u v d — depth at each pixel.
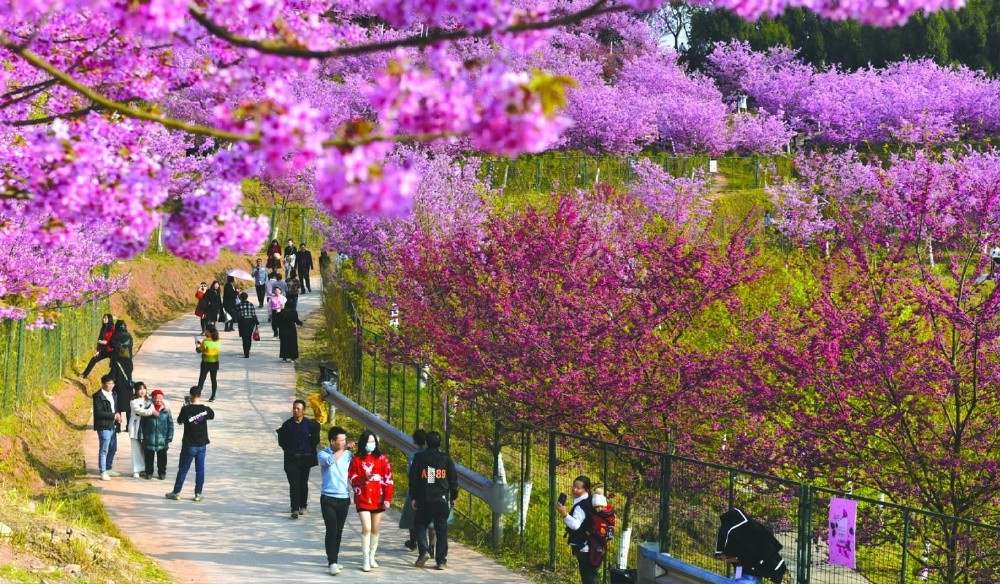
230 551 16.20
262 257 56.25
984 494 14.91
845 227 17.45
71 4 5.60
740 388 17.67
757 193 63.66
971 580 14.34
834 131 78.94
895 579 13.84
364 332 26.69
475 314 20.27
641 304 19.17
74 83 5.66
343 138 5.11
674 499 14.71
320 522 18.33
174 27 5.48
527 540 17.86
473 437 21.53
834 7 5.65
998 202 16.27
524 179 64.06
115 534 16.16
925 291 15.58
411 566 16.11
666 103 76.56
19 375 22.19
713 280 18.94
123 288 30.30
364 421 23.25
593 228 23.64
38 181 6.46
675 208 44.62
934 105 77.19
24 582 11.78
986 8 102.00
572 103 70.69
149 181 6.56
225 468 21.47
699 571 13.70
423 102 5.04
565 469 20.17
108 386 20.52
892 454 15.77
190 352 33.19
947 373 15.05
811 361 15.98
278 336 36.06
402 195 5.01
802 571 12.80
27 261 20.05
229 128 5.54
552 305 19.33
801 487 13.03
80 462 21.55
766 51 102.19
